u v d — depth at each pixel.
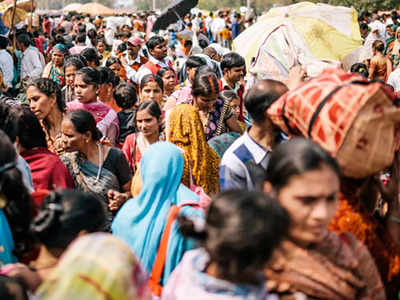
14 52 8.45
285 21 4.96
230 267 1.62
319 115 2.21
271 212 1.61
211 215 1.67
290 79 3.22
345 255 2.00
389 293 2.40
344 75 2.37
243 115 5.36
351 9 5.26
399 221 2.49
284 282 1.94
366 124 2.13
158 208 2.85
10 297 1.98
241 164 2.91
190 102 5.04
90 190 3.70
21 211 2.40
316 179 1.88
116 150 3.86
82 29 13.34
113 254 1.62
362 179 2.32
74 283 1.56
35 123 3.51
